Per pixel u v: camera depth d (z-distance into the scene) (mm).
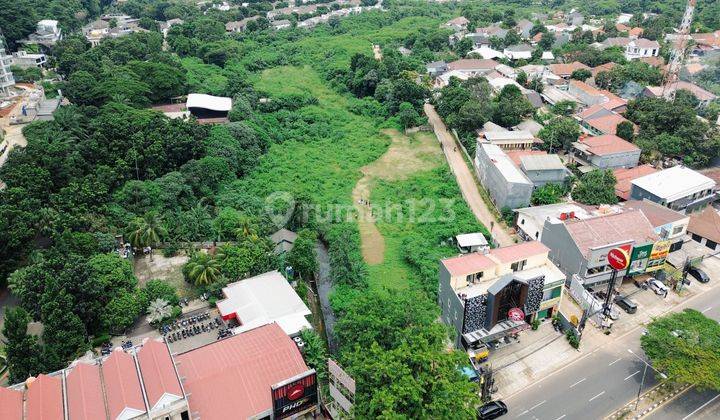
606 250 88375
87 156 111250
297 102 178375
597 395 73125
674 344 72812
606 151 128750
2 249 82500
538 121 153875
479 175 132875
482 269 81125
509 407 71312
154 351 63781
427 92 175000
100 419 55625
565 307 88812
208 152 126875
